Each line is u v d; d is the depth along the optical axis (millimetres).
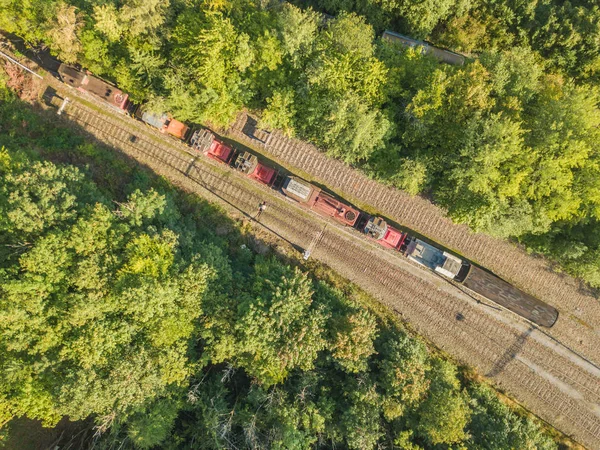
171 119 57406
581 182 47531
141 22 48188
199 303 49281
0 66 60281
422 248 55875
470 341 57938
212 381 53062
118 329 45281
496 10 57250
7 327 43062
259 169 57812
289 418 48688
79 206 49531
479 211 48625
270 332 48375
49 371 44125
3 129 60156
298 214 59344
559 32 55219
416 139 52000
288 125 53938
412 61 50844
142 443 46312
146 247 47562
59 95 60781
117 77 53656
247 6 52344
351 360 50469
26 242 45344
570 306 56406
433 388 52875
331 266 59500
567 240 52625
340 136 51125
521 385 57312
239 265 58188
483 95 45594
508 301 54969
